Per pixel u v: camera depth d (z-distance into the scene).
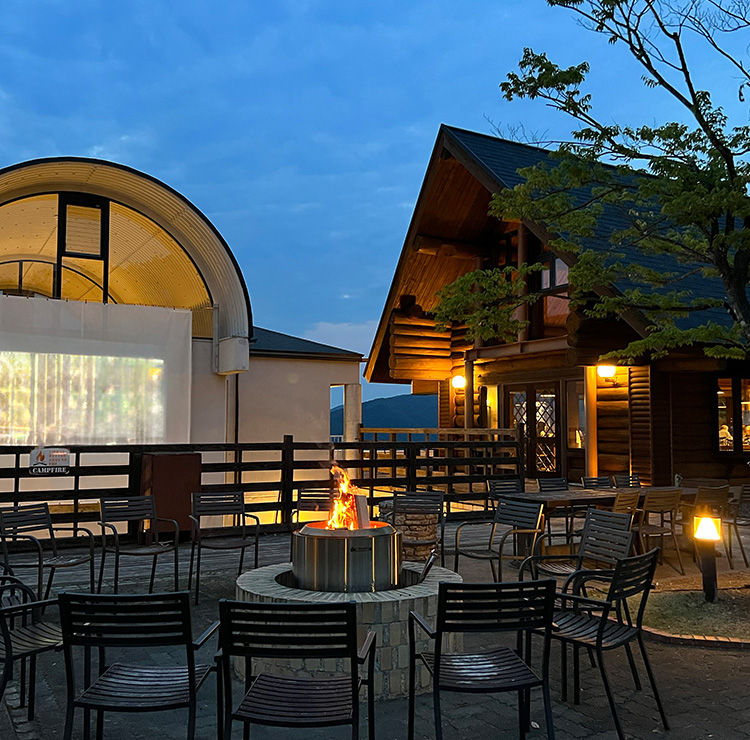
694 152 7.43
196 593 6.64
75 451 9.12
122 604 3.32
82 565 8.09
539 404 16.53
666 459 14.02
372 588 4.95
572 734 3.93
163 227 13.85
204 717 4.15
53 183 12.82
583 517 12.05
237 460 9.99
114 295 18.48
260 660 4.63
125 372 12.84
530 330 16.53
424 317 18.61
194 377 14.23
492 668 3.71
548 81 7.14
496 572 7.98
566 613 4.64
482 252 17.92
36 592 6.79
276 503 10.32
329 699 3.35
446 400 19.70
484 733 3.94
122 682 3.51
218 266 13.98
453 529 10.89
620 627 4.38
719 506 8.68
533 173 7.80
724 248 7.11
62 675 4.79
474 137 16.11
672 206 6.75
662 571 8.25
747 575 8.00
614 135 7.44
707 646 5.49
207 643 5.46
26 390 12.05
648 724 4.07
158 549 6.78
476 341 17.44
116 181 12.98
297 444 10.42
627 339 13.78
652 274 8.27
